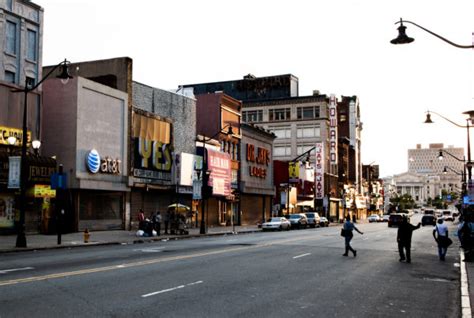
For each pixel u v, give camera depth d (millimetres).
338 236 40719
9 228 32750
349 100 128125
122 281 13578
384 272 17578
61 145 36969
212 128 58562
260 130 69312
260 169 68750
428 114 35188
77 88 36969
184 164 48375
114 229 41250
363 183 142250
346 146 115562
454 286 14672
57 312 9562
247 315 9844
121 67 43188
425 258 23438
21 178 25344
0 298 10773
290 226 56812
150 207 45812
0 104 32312
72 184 36438
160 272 15664
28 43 35656
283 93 108062
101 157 39250
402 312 10688
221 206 58938
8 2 33969
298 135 103375
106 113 40188
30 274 14539
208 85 113312
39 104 35812
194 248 26094
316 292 12867
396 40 17172
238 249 25625
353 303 11500
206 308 10367
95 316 9320
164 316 9508
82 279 13734
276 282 14383
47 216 35281
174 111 49469
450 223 94625
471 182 46844
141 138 43781
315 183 93000
